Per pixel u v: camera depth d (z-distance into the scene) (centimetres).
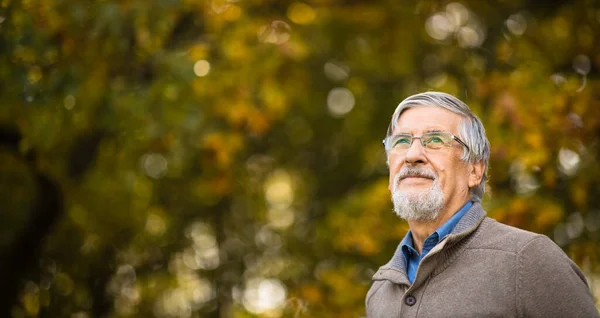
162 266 805
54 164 607
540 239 236
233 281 812
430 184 257
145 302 766
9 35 429
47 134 467
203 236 845
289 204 866
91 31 459
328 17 655
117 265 780
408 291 248
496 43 612
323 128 828
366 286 569
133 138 520
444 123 264
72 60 470
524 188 520
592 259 530
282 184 873
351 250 616
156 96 489
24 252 627
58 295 707
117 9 446
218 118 578
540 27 615
